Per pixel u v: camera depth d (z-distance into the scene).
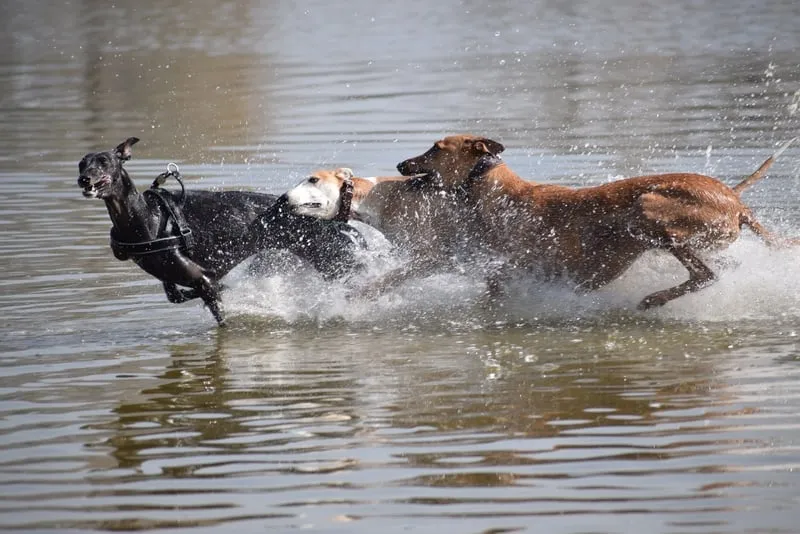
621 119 23.47
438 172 12.64
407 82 29.58
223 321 12.41
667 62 31.78
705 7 44.00
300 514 7.41
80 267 14.65
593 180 18.02
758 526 7.01
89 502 7.73
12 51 38.88
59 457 8.57
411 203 12.73
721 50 33.47
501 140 21.69
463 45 36.91
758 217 15.35
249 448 8.64
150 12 47.59
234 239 12.54
